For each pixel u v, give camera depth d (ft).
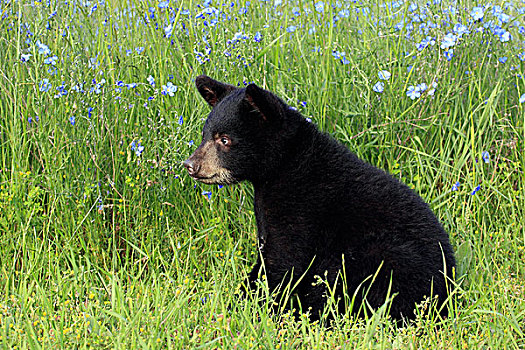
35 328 15.46
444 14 25.21
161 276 19.34
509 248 20.45
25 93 22.68
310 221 17.88
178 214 21.57
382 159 23.48
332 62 24.39
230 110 18.34
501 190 22.44
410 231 17.24
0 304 16.76
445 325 16.07
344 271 17.40
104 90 21.77
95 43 23.68
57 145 20.84
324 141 18.49
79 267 19.60
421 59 24.06
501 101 24.52
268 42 24.21
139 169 21.52
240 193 21.94
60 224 20.48
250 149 18.31
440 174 22.33
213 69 22.86
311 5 25.75
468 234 20.94
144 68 23.41
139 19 24.53
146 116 22.40
